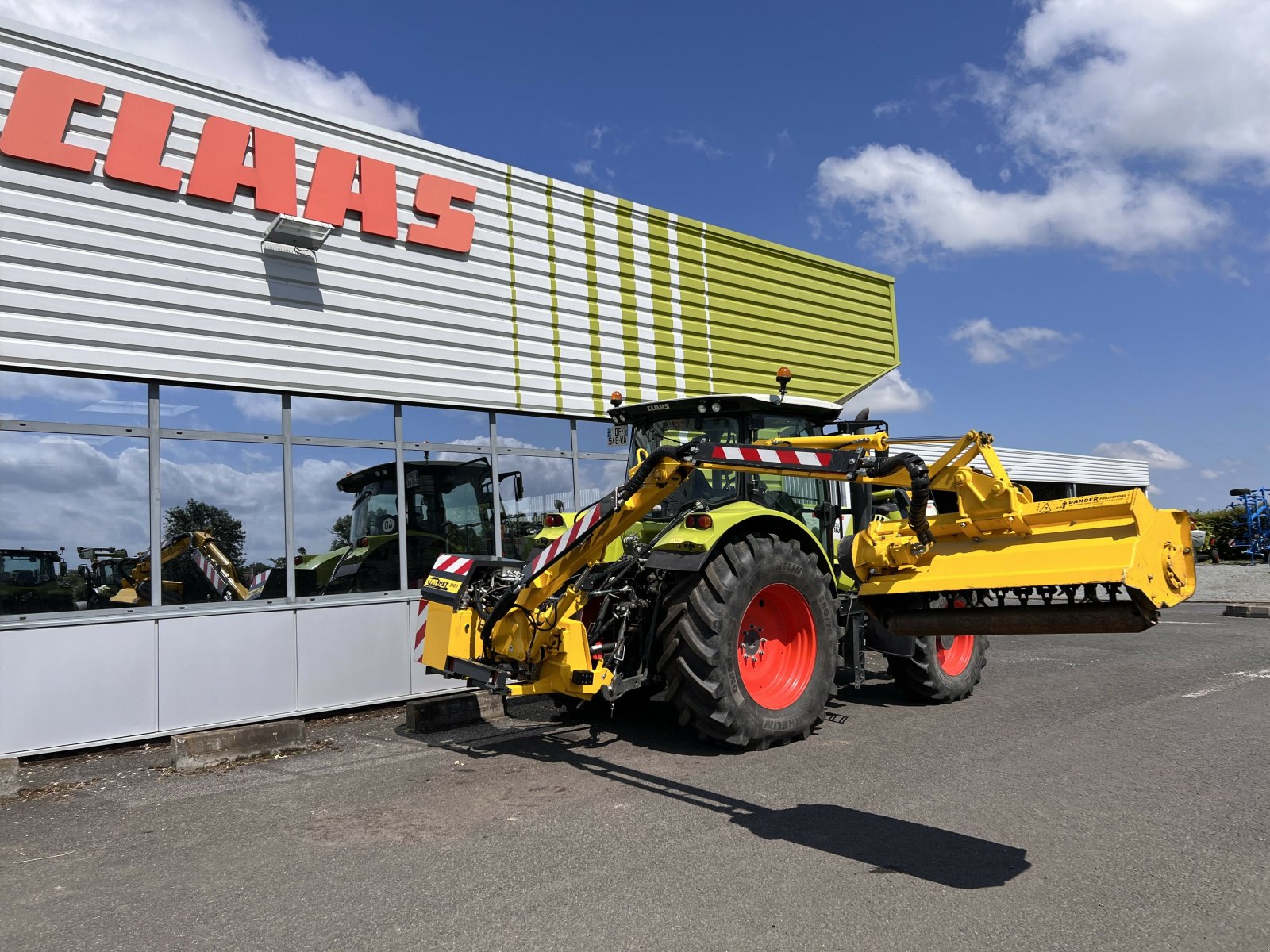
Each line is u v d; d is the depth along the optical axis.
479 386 7.22
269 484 6.13
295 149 6.26
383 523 6.66
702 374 8.95
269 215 6.13
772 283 9.75
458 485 7.14
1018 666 7.68
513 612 4.54
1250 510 25.50
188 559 5.73
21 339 5.12
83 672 5.21
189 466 5.79
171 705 5.52
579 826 3.53
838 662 5.32
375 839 3.46
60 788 4.47
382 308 6.68
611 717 5.84
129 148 5.52
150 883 3.09
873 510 6.66
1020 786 3.96
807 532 5.26
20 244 5.15
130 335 5.51
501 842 3.37
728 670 4.58
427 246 6.95
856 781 4.10
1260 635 9.78
